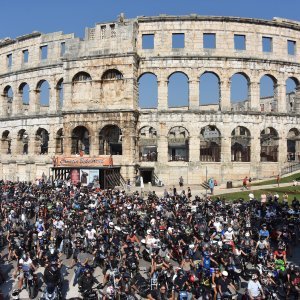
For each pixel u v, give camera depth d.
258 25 77.25
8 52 92.56
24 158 86.50
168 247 31.69
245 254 28.80
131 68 72.38
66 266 30.67
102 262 28.56
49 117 83.69
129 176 71.00
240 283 26.05
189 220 36.50
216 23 75.62
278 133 77.00
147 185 72.56
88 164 67.62
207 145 99.88
